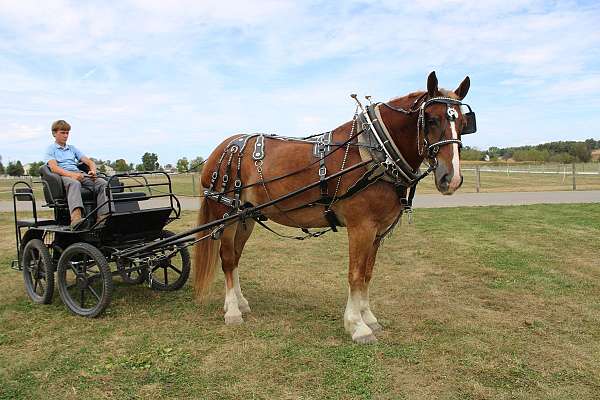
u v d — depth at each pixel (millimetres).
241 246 5793
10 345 4652
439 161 4148
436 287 6496
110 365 4180
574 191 19922
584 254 8312
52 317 5457
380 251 8836
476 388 3729
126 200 5535
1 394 3709
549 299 5891
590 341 4613
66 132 6156
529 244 9227
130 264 6652
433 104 4227
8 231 11961
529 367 4078
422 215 13516
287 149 5090
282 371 4047
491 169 41594
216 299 6129
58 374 4035
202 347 4570
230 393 3699
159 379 3938
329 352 4426
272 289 6551
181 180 33906
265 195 5262
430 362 4195
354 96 4688
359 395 3660
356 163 4570
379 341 4672
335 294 6312
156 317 5430
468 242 9531
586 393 3652
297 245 9625
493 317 5301
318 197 4805
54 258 6234
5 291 6492
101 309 5336
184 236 5383
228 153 5605
